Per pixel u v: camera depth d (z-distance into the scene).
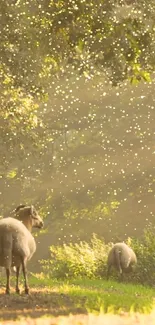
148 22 27.86
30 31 26.75
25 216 18.44
